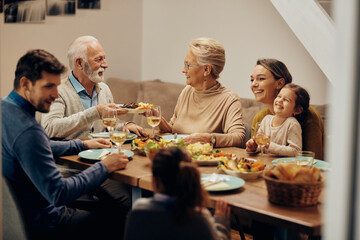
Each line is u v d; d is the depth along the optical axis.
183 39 4.38
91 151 2.20
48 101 1.73
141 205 1.29
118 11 4.48
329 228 0.94
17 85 1.72
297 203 1.45
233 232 2.86
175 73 4.50
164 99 4.18
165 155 1.31
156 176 1.30
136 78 4.69
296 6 2.66
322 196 1.58
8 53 4.27
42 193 1.69
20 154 1.66
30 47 4.20
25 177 1.76
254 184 1.73
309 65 3.55
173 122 2.92
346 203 0.90
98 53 2.76
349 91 0.88
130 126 2.64
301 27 2.66
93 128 2.80
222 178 1.71
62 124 2.49
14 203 1.71
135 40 4.68
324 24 2.58
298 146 2.26
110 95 3.04
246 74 3.95
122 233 2.09
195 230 1.24
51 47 4.19
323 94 3.51
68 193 1.70
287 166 1.51
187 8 4.30
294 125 2.29
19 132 1.66
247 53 3.91
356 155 0.89
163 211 1.25
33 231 1.81
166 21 4.48
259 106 3.56
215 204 1.52
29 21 4.18
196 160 1.99
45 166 1.67
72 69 2.79
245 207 1.45
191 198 1.24
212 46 2.67
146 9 4.62
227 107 2.68
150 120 2.34
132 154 2.14
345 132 0.90
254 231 2.07
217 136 2.39
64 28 4.21
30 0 4.16
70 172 2.47
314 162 2.02
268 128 2.41
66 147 2.20
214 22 4.11
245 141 2.61
